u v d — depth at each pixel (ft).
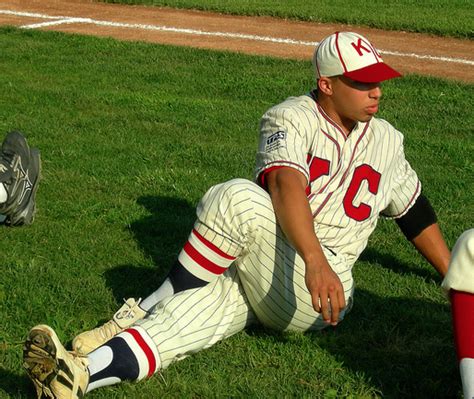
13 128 29.27
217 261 14.34
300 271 14.39
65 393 12.51
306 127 14.99
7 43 43.39
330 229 15.14
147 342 13.82
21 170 20.25
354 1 57.41
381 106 33.99
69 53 41.75
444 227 21.62
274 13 53.31
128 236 20.58
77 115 31.27
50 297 17.10
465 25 49.83
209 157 26.58
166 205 22.80
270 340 15.40
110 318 16.39
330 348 15.40
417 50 46.34
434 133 30.83
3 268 18.54
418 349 15.62
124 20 52.11
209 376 14.37
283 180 14.08
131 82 36.60
